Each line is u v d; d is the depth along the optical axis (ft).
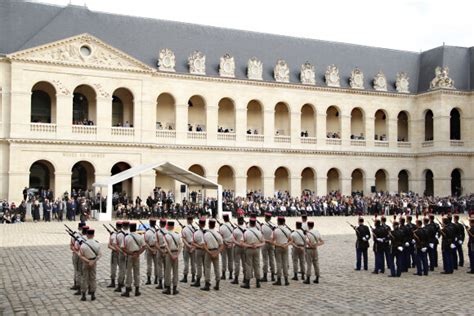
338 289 73.41
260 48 245.24
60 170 196.85
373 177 253.03
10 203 188.03
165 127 226.17
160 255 73.61
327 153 244.63
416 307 62.95
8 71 192.54
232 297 68.23
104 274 83.51
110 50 205.36
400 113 271.08
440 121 249.96
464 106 253.85
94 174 206.08
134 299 66.95
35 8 208.03
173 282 70.23
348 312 60.39
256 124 244.22
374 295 69.51
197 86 223.10
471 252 87.66
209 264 73.20
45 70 195.52
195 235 74.33
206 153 223.10
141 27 224.94
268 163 234.38
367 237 88.53
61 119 197.77
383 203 219.20
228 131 232.12
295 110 240.53
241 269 89.86
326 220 188.55
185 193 219.41
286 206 206.69
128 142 207.00
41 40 196.34
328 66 251.39
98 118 203.72
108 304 64.18
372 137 254.06
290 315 59.11
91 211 185.47
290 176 238.27
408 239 85.97
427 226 88.12
